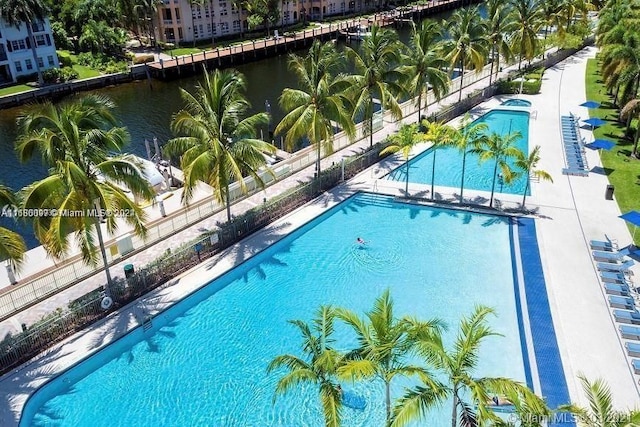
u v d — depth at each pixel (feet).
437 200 114.01
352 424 63.31
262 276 92.73
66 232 69.72
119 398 68.69
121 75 239.71
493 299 84.48
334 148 140.67
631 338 73.36
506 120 161.58
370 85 127.95
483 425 45.55
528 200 111.55
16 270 70.38
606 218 103.45
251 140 95.71
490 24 179.22
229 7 300.61
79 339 76.54
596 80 194.18
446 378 69.00
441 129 110.11
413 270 92.94
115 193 75.87
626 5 203.00
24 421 64.59
